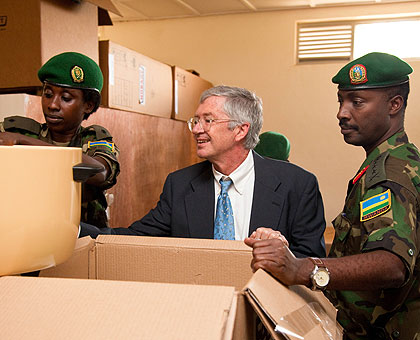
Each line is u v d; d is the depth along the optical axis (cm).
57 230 64
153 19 433
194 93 368
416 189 91
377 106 104
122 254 89
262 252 72
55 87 145
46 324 47
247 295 56
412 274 93
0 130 151
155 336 44
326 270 76
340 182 400
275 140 253
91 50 208
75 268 87
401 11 374
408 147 101
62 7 189
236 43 418
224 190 137
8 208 59
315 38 405
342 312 105
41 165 61
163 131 312
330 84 399
